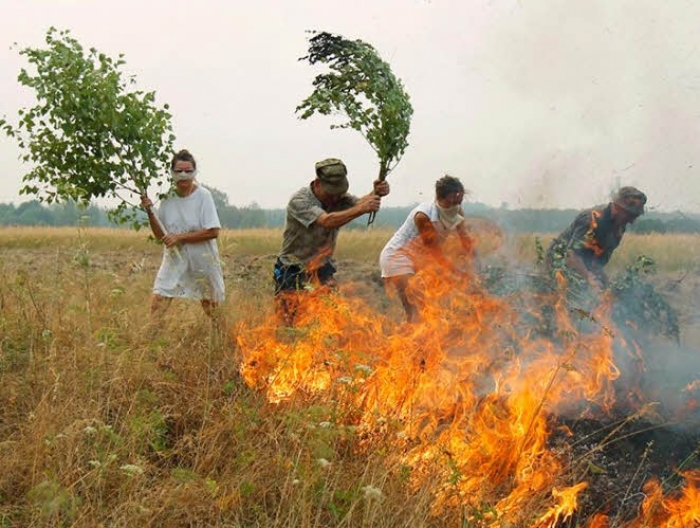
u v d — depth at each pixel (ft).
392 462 12.27
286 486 11.30
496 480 13.19
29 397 14.16
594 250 19.25
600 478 13.34
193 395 14.32
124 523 10.29
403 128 18.04
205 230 19.72
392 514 11.17
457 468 12.09
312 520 10.97
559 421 15.05
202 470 12.15
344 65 17.95
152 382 14.53
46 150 18.90
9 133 18.80
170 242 19.43
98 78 18.90
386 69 17.94
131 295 20.01
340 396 14.06
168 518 10.77
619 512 12.47
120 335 16.29
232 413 13.26
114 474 11.49
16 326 16.85
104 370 14.28
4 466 11.69
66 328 16.42
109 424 13.06
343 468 12.08
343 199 19.81
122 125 19.06
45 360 14.89
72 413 12.89
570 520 12.37
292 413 12.83
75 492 11.15
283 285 19.39
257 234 70.59
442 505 11.76
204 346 16.74
